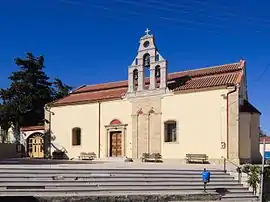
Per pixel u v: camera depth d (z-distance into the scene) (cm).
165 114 3916
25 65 5938
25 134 5147
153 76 4041
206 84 3706
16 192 2000
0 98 5722
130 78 4219
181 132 3794
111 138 4334
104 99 4384
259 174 2652
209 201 2352
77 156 4550
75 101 4622
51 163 3216
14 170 2295
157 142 3944
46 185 2150
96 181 2344
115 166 2864
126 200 2116
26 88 5784
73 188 2188
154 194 2200
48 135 4847
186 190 2456
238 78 3622
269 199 2644
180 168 2900
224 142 3534
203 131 3662
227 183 2691
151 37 4081
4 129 5512
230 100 3544
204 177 2498
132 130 4141
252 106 3762
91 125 4475
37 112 5788
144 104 4075
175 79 4062
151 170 2697
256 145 3722
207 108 3656
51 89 6116
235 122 3503
